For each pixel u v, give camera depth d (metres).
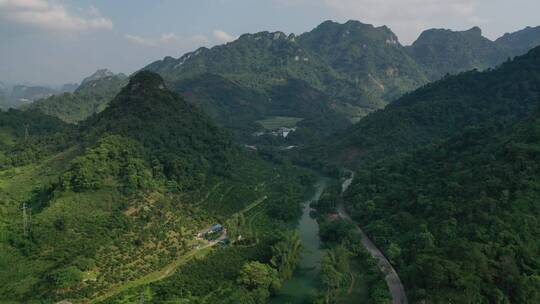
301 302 118.75
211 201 175.25
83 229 132.88
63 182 146.00
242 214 168.62
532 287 98.69
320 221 180.88
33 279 115.12
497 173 141.50
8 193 163.00
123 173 158.00
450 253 112.81
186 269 129.12
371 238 156.88
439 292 102.31
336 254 135.25
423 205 153.62
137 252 132.50
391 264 134.75
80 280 115.88
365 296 120.56
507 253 108.31
